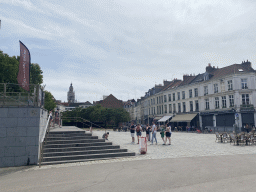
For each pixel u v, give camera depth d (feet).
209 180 18.81
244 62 110.11
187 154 33.71
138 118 232.53
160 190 16.49
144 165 25.86
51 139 35.01
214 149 38.86
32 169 25.38
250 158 29.04
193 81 131.95
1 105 28.30
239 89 99.50
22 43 31.27
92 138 37.50
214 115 111.14
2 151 27.61
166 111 155.02
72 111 168.66
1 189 17.78
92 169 24.43
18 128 28.40
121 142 52.37
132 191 16.44
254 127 91.30
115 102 234.38
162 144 48.24
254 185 17.11
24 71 30.91
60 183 19.04
